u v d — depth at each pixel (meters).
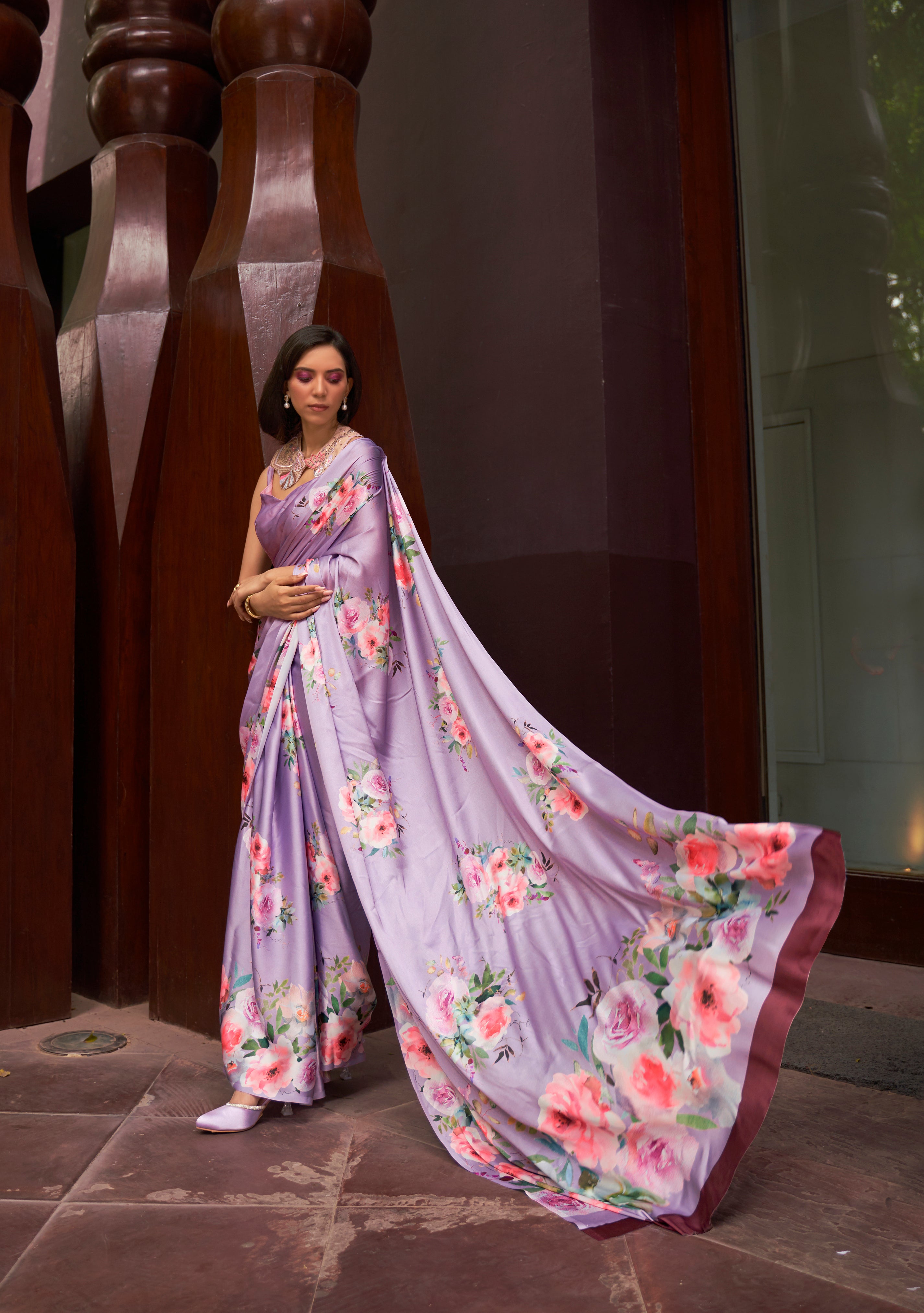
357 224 2.79
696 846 1.74
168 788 2.83
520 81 3.38
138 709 3.04
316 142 2.74
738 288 3.38
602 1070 1.79
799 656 3.31
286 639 2.25
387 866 2.10
